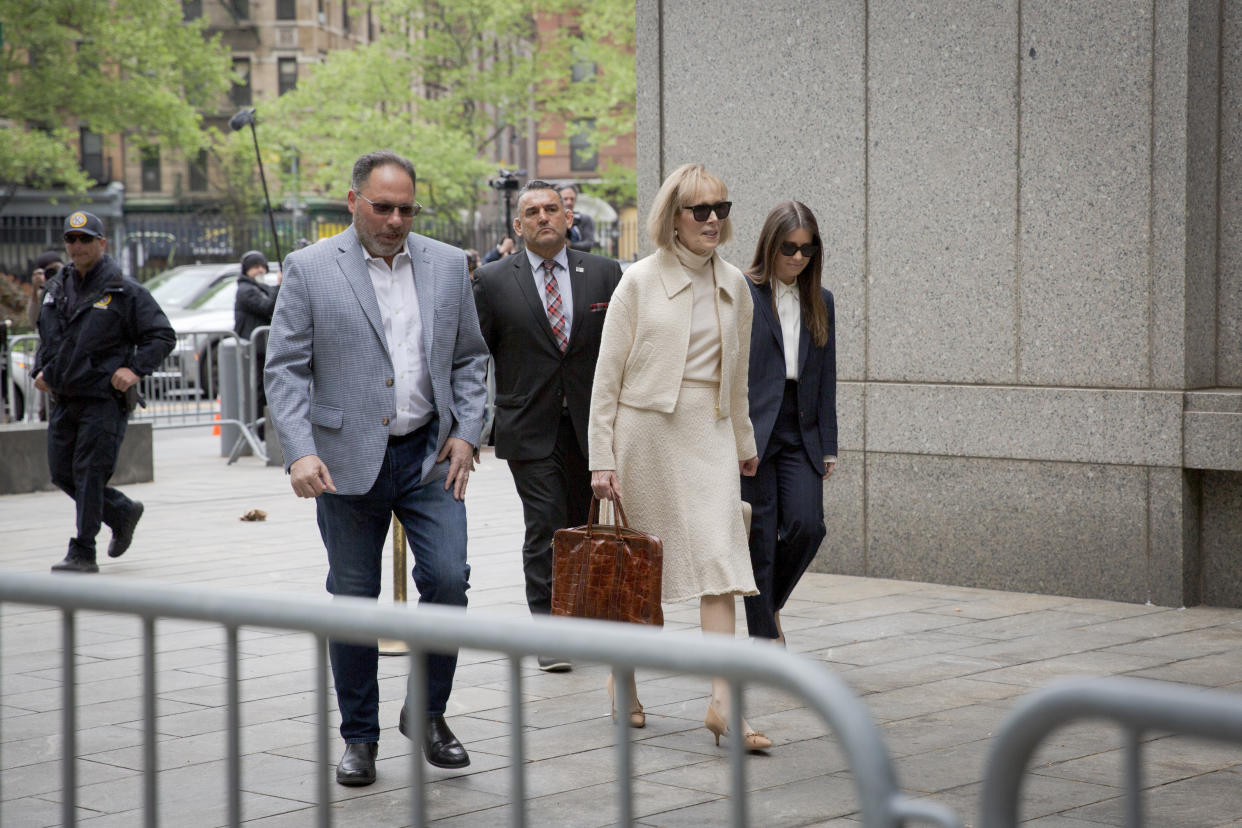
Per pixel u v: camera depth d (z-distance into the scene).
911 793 4.25
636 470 4.90
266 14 47.12
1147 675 5.64
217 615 2.41
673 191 4.89
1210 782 4.26
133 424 13.23
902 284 7.77
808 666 1.83
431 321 4.63
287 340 4.56
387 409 4.57
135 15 37.31
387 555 9.17
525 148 51.91
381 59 39.47
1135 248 7.03
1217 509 6.98
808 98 8.02
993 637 6.38
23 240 36.12
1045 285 7.32
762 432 5.29
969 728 4.94
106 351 8.44
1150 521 7.02
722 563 4.79
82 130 45.88
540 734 4.98
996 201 7.45
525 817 2.11
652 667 1.96
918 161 7.68
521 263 6.27
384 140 38.03
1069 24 7.16
